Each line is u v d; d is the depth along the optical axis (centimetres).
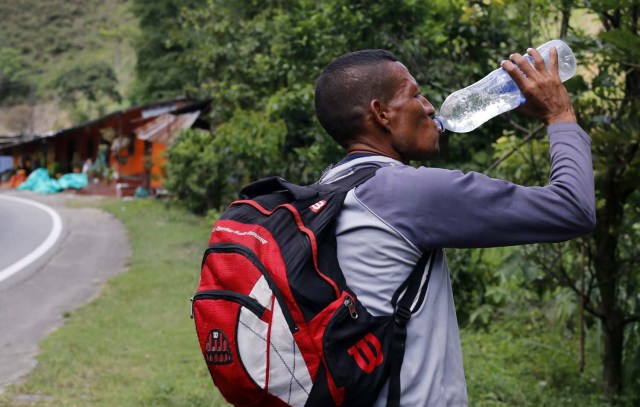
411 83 197
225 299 167
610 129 427
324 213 176
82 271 1102
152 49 2923
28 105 8200
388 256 175
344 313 166
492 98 217
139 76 3014
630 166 429
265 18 1370
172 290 924
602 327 525
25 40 9344
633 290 508
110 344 667
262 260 168
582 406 486
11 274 1068
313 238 170
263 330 164
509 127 630
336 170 193
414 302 175
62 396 525
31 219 1920
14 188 3506
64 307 844
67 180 3172
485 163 650
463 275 692
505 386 534
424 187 175
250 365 164
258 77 1273
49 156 3650
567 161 177
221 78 1574
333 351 165
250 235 171
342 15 686
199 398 513
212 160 1423
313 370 164
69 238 1507
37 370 588
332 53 721
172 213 1869
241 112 1085
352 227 176
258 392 165
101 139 3191
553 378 568
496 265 654
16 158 4047
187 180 1775
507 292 684
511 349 644
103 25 9588
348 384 165
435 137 199
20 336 706
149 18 2936
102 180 2986
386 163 189
